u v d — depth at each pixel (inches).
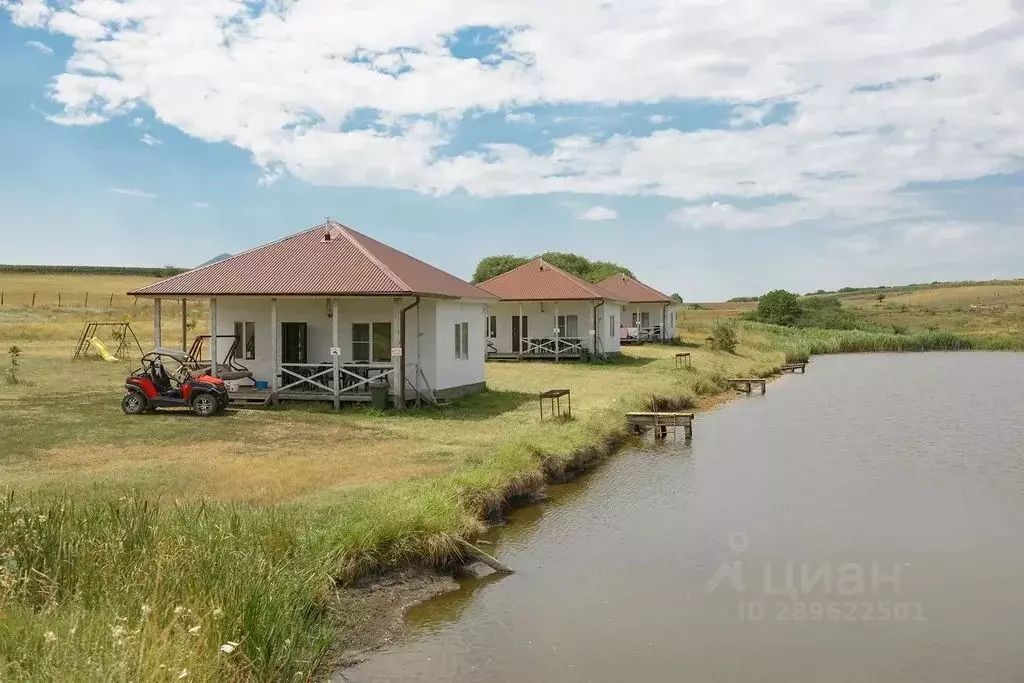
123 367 1227.9
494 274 2989.7
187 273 970.7
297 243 1019.3
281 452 638.5
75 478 527.2
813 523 537.6
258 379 979.9
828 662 330.0
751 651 338.0
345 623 350.9
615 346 1761.8
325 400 937.5
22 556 312.7
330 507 453.4
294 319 975.0
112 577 304.3
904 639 353.1
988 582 425.7
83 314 2375.7
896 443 868.6
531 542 488.1
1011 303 4446.4
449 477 526.6
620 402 969.5
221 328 991.6
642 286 2304.4
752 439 893.2
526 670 318.0
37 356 1352.1
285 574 330.3
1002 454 802.8
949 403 1256.2
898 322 3799.2
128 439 677.3
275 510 410.0
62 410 821.2
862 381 1653.5
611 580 423.8
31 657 236.7
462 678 310.2
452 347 1009.5
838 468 725.9
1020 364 2165.4
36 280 3693.4
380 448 661.9
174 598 288.0
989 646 347.3
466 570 429.1
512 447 625.0
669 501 596.7
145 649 242.8
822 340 2741.1
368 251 972.6
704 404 1224.8
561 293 1603.1
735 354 2006.6
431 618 368.8
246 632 285.3
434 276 1064.2
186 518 374.9
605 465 731.4
